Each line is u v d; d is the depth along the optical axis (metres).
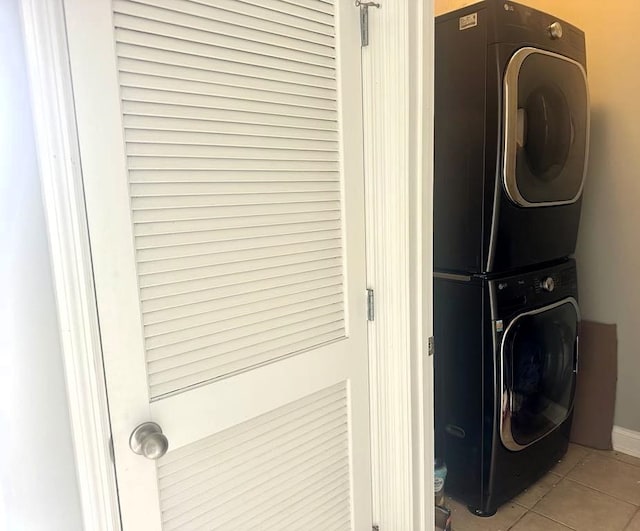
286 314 1.20
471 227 1.78
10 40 0.78
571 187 2.00
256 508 1.18
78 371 0.87
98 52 0.84
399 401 1.44
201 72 0.98
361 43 1.30
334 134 1.26
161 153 0.94
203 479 1.07
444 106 1.81
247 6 1.04
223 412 1.09
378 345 1.44
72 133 0.82
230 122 1.03
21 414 0.85
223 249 1.05
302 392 1.25
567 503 1.99
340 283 1.33
